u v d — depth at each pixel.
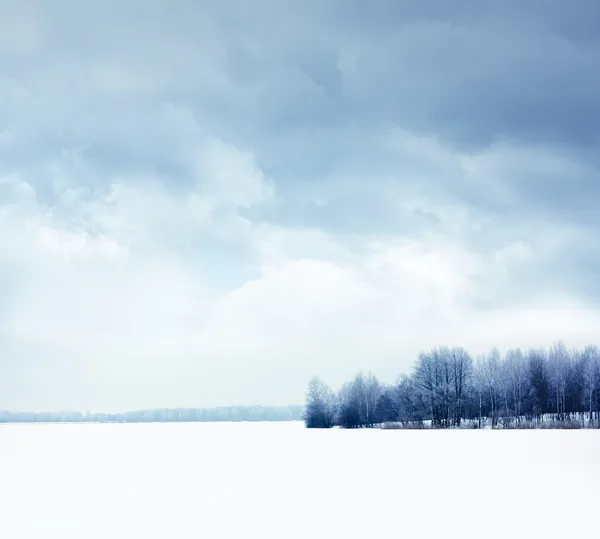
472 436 64.19
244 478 27.20
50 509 19.34
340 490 22.86
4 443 60.12
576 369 107.94
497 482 24.48
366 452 42.16
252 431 102.06
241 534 15.36
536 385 106.06
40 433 92.06
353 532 15.48
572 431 78.44
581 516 17.27
